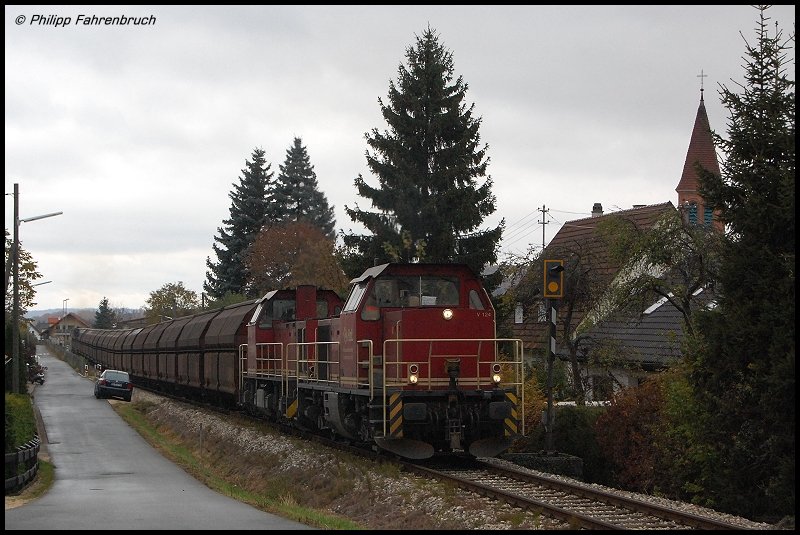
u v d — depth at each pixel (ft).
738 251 60.13
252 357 103.09
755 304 58.18
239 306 121.60
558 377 105.19
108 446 88.84
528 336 133.80
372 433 64.80
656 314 116.47
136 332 218.59
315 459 69.72
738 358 58.65
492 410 62.80
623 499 47.85
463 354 64.44
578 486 52.70
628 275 99.81
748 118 60.54
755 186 59.47
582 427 82.89
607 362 100.17
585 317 106.32
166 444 94.79
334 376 74.33
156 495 53.88
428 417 63.36
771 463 57.41
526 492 52.80
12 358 125.49
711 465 65.21
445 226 130.11
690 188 181.98
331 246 185.57
